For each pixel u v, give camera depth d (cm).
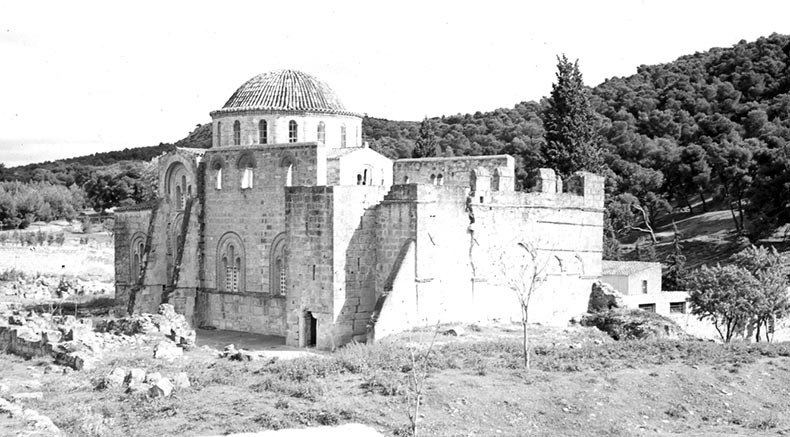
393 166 8319
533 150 13800
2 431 3712
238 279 7656
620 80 19050
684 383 4962
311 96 7944
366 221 6650
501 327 6781
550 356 5462
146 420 4047
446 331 6322
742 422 4569
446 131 17788
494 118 17888
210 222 7831
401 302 6291
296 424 3991
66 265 13238
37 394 4534
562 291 7744
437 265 6575
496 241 7088
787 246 10875
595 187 8119
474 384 4697
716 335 8144
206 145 17488
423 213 6444
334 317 6462
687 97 15675
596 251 8131
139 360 5544
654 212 13212
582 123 11356
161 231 8312
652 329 7056
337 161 7294
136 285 8306
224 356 5678
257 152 7462
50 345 5872
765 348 5781
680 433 4322
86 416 4084
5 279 11669
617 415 4509
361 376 4838
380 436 3719
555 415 4438
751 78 15612
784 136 12950
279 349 6562
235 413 4134
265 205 7419
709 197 13675
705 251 11456
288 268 6719
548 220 7588
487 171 7050
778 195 10688
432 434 4012
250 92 7925
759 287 7219
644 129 15100
